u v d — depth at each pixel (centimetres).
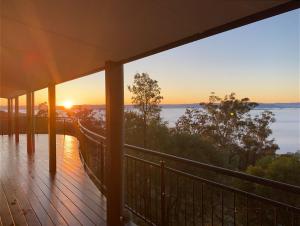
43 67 504
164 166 337
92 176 611
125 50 324
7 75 668
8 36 359
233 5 193
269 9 193
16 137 1195
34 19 285
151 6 215
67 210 423
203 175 930
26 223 378
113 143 379
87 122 1861
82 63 425
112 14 239
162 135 1859
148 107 2222
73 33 298
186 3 200
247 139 2225
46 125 1683
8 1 255
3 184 559
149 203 386
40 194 497
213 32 242
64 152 953
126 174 442
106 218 392
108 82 379
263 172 1208
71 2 234
